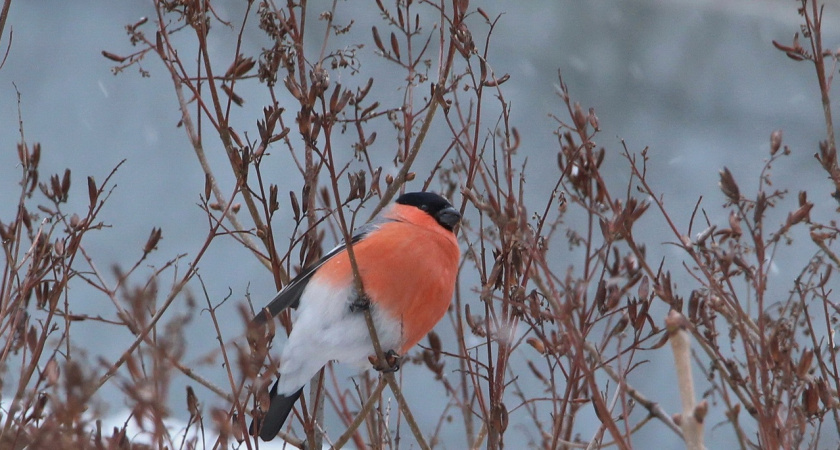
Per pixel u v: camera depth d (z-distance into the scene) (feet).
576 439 27.20
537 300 23.39
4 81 79.30
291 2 25.91
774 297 56.95
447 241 28.35
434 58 75.10
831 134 23.57
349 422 27.22
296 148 72.49
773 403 19.38
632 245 21.09
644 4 90.74
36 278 23.93
